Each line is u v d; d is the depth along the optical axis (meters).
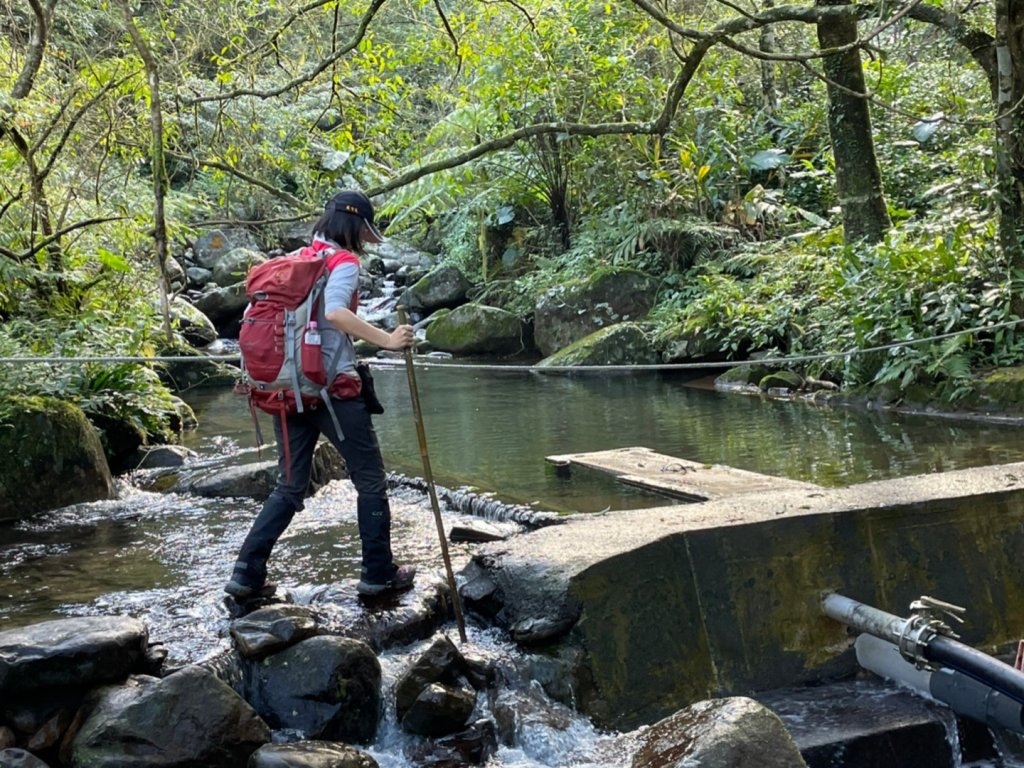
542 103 14.45
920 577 4.33
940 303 8.75
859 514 4.28
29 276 8.24
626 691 3.83
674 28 6.11
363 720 3.53
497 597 4.13
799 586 4.16
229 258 17.95
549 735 3.50
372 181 9.05
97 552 5.15
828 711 3.83
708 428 8.10
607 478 6.36
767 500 4.46
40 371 7.32
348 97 7.86
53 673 3.24
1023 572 4.48
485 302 16.23
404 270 19.50
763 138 14.04
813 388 9.63
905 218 10.65
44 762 3.09
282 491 4.19
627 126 6.81
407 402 10.30
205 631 3.89
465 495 5.93
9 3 7.86
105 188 8.66
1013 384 7.89
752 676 4.04
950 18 7.92
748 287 11.73
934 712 3.78
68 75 7.73
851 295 9.51
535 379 11.77
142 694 3.20
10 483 6.03
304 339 3.90
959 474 4.77
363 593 4.21
